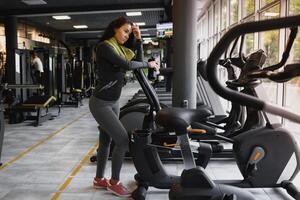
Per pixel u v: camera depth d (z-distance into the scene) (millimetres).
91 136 6129
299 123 914
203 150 3096
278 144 2973
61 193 3275
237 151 2994
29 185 3506
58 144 5453
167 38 9562
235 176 3721
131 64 2895
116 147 3135
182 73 4969
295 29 1056
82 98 13055
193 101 5027
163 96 8094
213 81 864
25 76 8727
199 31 15109
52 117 8344
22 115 7875
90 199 3123
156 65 3186
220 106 5641
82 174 3865
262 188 3271
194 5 4910
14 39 12398
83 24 16656
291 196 2996
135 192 3039
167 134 2936
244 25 797
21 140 5770
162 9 11531
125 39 3062
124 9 11438
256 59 2516
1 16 12594
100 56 2939
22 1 10398
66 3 11102
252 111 3457
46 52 10211
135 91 17094
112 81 2969
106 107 3002
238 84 2176
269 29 787
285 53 1127
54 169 4066
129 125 4297
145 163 3078
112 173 3193
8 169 4074
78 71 11406
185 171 1800
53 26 17328
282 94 5266
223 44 818
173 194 1795
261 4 6023
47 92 10000
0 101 4117
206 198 1721
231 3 8516
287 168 3016
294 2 4812
